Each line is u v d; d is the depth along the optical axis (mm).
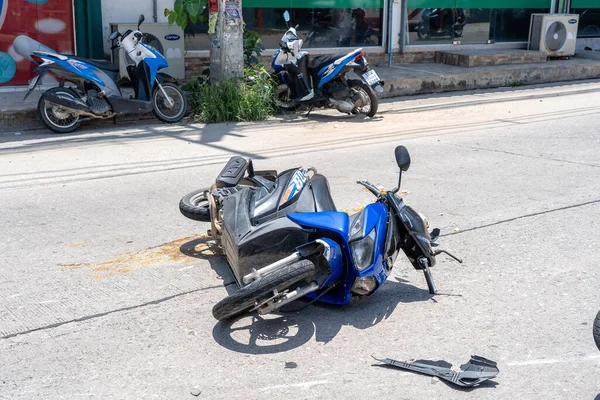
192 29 14141
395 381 3967
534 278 5418
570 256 5859
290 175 5078
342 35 16172
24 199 7402
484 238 6277
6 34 12547
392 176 8320
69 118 10891
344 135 10844
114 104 10945
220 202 5613
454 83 15625
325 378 4004
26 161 9070
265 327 4629
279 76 12703
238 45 12258
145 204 7242
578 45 20234
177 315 4793
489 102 14125
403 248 5141
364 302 5023
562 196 7547
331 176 8305
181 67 13711
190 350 4320
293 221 4496
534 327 4621
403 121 12102
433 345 4391
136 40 11164
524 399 3791
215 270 5570
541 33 18125
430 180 8172
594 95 14984
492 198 7469
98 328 4598
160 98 11633
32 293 5121
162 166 8820
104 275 5453
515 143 10227
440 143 10219
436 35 17625
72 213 6949
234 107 11906
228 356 4250
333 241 4488
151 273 5496
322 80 12062
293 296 4262
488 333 4543
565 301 5016
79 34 13094
